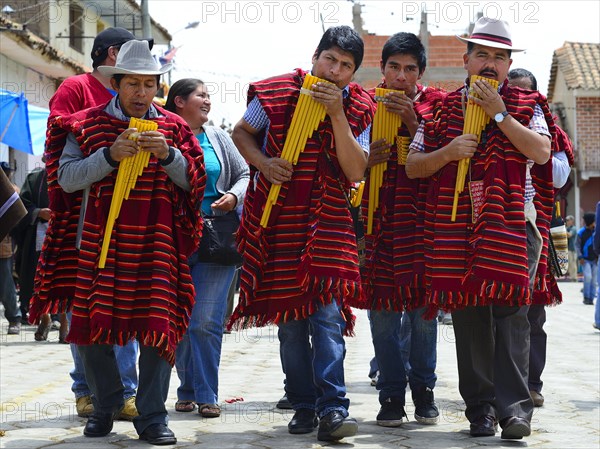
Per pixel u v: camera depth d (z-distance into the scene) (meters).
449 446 5.30
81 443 5.29
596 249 12.77
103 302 5.06
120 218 5.15
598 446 5.36
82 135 5.23
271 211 5.45
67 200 5.31
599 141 37.69
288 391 5.75
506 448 5.28
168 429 5.34
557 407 6.82
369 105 5.59
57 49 24.64
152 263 5.15
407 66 6.07
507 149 5.42
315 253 5.35
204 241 6.26
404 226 5.90
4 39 20.47
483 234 5.35
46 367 8.98
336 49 5.38
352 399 7.06
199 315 6.28
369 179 6.01
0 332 12.67
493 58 5.57
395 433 5.71
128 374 6.05
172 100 6.65
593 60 39.72
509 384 5.46
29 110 17.66
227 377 8.37
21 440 5.36
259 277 5.47
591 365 9.49
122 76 5.21
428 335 5.98
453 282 5.43
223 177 6.54
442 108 5.67
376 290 5.93
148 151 5.08
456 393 7.38
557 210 7.11
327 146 5.45
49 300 5.29
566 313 18.06
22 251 11.57
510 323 5.50
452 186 5.50
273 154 5.49
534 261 5.54
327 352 5.38
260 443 5.34
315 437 5.54
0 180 4.32
